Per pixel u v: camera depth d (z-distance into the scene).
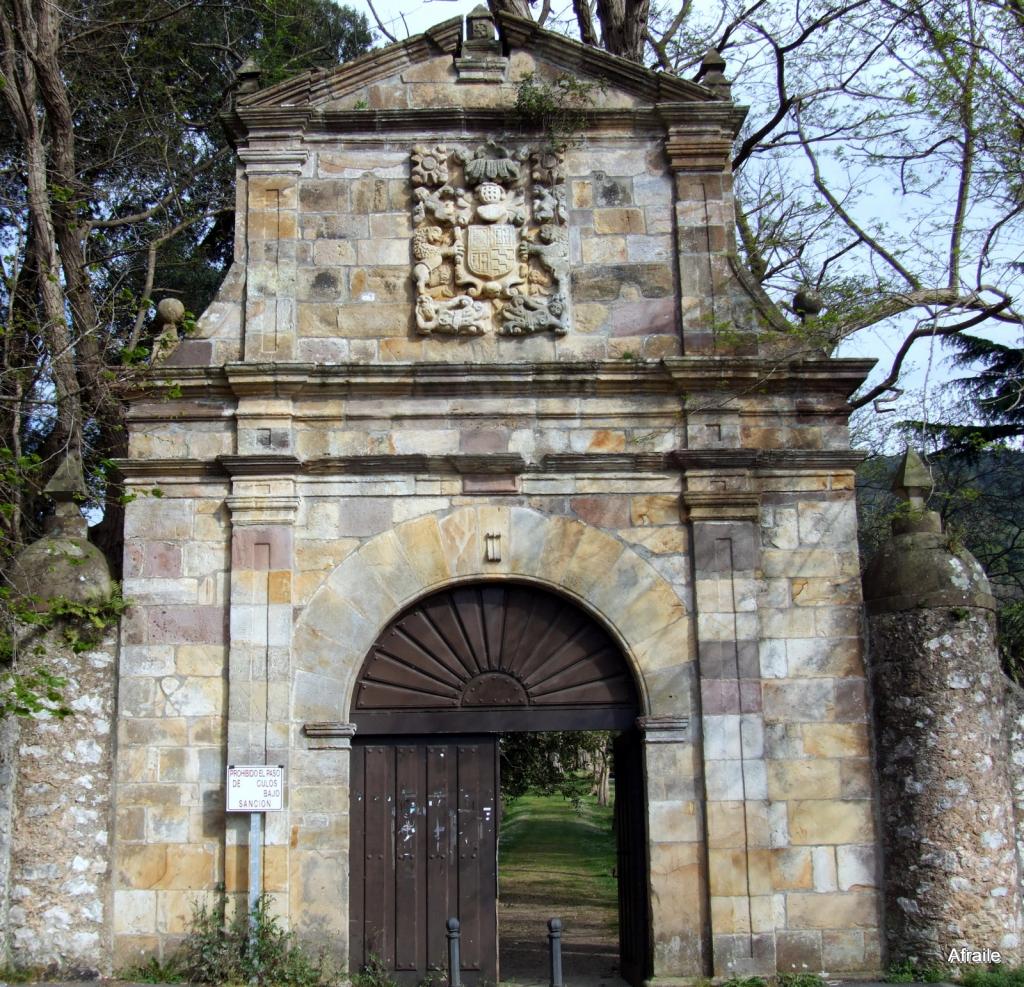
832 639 12.80
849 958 12.16
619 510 13.04
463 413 13.14
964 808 12.12
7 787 12.12
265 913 11.96
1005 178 14.56
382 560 12.87
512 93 13.98
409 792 12.84
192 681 12.62
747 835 12.26
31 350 16.08
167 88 20.62
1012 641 15.38
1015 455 22.61
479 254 13.42
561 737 22.59
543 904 22.16
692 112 13.80
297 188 13.65
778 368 13.14
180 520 12.95
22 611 11.77
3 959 11.79
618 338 13.43
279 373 12.94
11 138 19.59
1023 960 11.97
